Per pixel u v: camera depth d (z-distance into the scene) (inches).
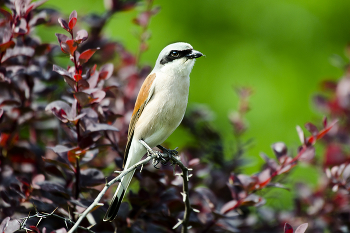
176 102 333.1
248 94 431.8
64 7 623.2
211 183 372.5
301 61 712.4
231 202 294.8
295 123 663.8
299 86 692.7
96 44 409.1
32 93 338.6
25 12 304.2
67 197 274.8
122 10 425.4
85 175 286.8
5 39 307.9
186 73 338.6
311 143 294.8
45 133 393.1
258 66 708.0
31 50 309.0
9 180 302.7
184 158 315.0
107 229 289.0
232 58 712.4
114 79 400.8
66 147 271.4
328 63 701.9
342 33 704.4
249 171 609.6
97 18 419.8
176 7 704.4
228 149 418.3
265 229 350.6
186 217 264.7
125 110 382.3
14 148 329.1
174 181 297.0
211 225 294.7
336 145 378.3
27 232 244.5
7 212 276.8
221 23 724.7
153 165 324.5
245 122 424.8
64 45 266.2
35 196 276.5
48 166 300.8
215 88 693.3
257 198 291.9
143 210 288.8
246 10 735.7
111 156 365.7
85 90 266.5
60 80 365.1
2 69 309.7
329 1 709.3
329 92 450.3
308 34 719.7
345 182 313.1
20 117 334.0
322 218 348.5
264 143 643.5
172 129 342.6
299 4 730.2
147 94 336.5
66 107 273.1
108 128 272.2
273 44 725.3
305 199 360.5
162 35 679.7
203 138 423.2
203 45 709.9
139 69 428.8
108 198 331.3
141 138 338.6
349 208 344.2
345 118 410.9
